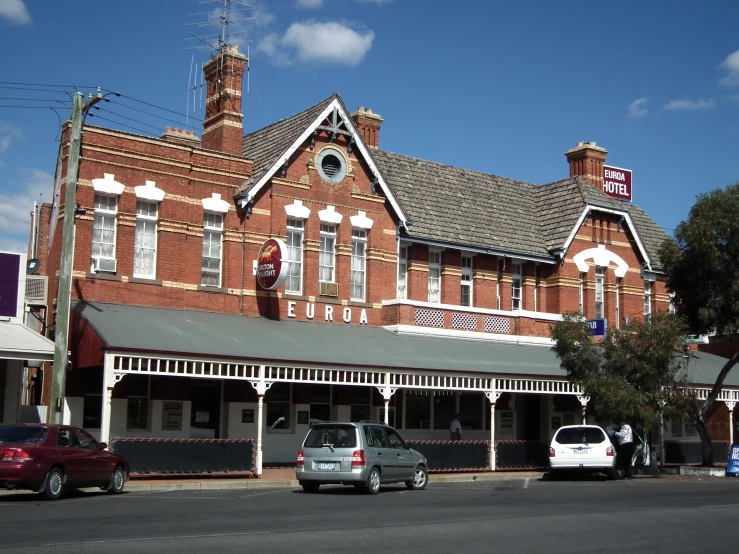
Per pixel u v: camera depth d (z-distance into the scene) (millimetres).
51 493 16875
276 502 17422
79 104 21703
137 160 25406
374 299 29531
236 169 27281
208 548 11062
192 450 21938
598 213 35844
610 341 28828
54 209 27078
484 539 12688
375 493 20000
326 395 28391
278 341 24688
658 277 37969
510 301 33562
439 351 28062
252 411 26578
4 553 10312
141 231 25547
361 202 29641
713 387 32031
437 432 30953
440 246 31594
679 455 33375
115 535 11977
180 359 21828
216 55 29422
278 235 27719
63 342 20953
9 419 23547
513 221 35062
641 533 13766
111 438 20750
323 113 28516
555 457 26609
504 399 33281
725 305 29359
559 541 12727
